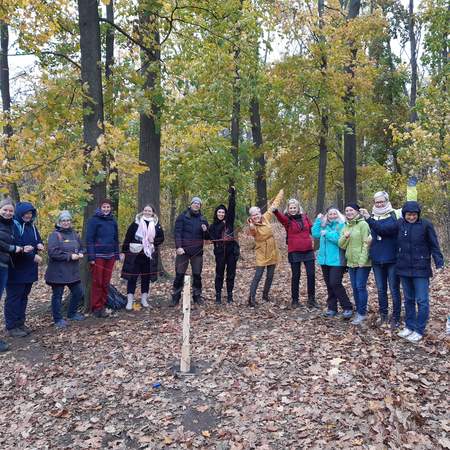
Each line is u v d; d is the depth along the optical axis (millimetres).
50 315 8305
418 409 4414
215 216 8555
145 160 10445
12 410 5000
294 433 4223
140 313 8000
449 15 13930
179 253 8164
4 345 6559
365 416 4348
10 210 6445
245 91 11680
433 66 14750
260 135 14953
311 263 8172
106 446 4258
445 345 5840
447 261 12031
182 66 9703
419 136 10969
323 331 6734
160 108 9359
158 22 9000
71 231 7480
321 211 14375
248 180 14250
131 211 16078
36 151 7109
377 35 14242
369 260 6844
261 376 5328
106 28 9930
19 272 6984
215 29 10086
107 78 9469
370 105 15172
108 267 7711
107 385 5348
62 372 5766
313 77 12688
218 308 8273
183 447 4137
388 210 6520
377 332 6508
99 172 7230
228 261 8578
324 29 12703
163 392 5105
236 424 4418
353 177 15375
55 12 8414
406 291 6180
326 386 4980
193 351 6215
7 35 13008
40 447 4316
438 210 13391
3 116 7293
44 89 7398
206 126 13141
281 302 8766
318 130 13844
